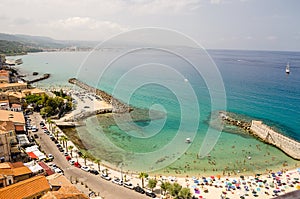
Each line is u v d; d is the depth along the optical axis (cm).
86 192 6475
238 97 18388
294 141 9538
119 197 6381
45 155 8312
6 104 12562
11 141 8356
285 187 7269
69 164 7975
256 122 11944
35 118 12250
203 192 6938
